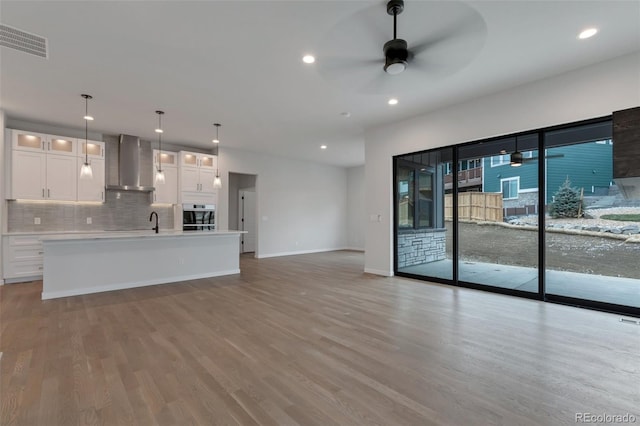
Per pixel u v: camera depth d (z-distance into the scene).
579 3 2.33
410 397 1.84
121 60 3.20
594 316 3.24
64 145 5.46
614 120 3.04
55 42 2.85
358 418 1.65
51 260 4.04
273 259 7.73
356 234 9.95
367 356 2.37
